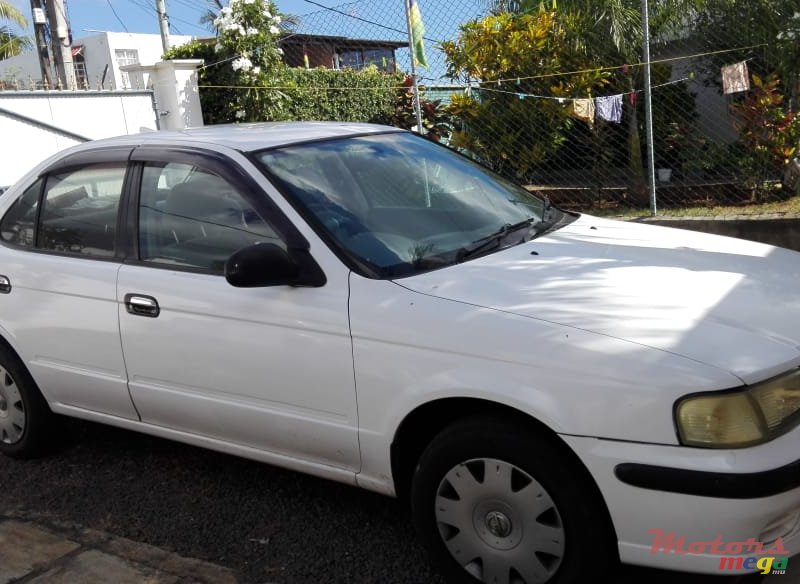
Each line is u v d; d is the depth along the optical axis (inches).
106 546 137.2
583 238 143.6
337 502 148.3
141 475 164.4
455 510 114.3
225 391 135.7
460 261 130.3
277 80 435.2
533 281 120.1
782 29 324.8
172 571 128.3
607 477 99.9
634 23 339.0
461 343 110.3
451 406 115.5
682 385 96.7
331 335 121.8
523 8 377.7
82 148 165.0
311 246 128.0
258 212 134.3
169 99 419.2
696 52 345.4
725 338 102.9
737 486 94.0
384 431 118.7
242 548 134.3
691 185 342.6
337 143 155.3
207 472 163.9
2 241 169.5
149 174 150.3
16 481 165.6
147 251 147.2
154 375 144.6
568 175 356.8
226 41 425.1
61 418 174.7
